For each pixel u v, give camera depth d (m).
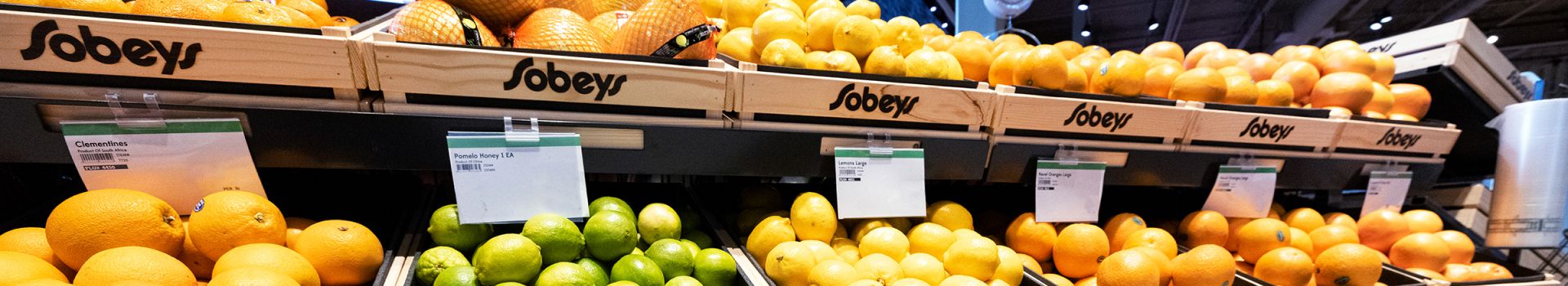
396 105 1.03
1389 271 1.68
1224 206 1.74
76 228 0.87
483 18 1.28
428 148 1.06
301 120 0.99
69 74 0.90
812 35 1.54
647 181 1.71
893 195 1.37
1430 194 2.51
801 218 1.38
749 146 1.23
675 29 1.26
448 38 1.08
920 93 1.29
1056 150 1.50
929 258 1.29
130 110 0.93
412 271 1.07
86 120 0.94
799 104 1.22
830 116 1.26
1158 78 1.79
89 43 0.87
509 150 1.09
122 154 0.97
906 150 1.37
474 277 1.02
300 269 0.92
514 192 1.11
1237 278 1.53
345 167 1.05
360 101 1.02
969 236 1.43
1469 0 8.62
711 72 1.14
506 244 1.03
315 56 0.94
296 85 0.97
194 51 0.90
